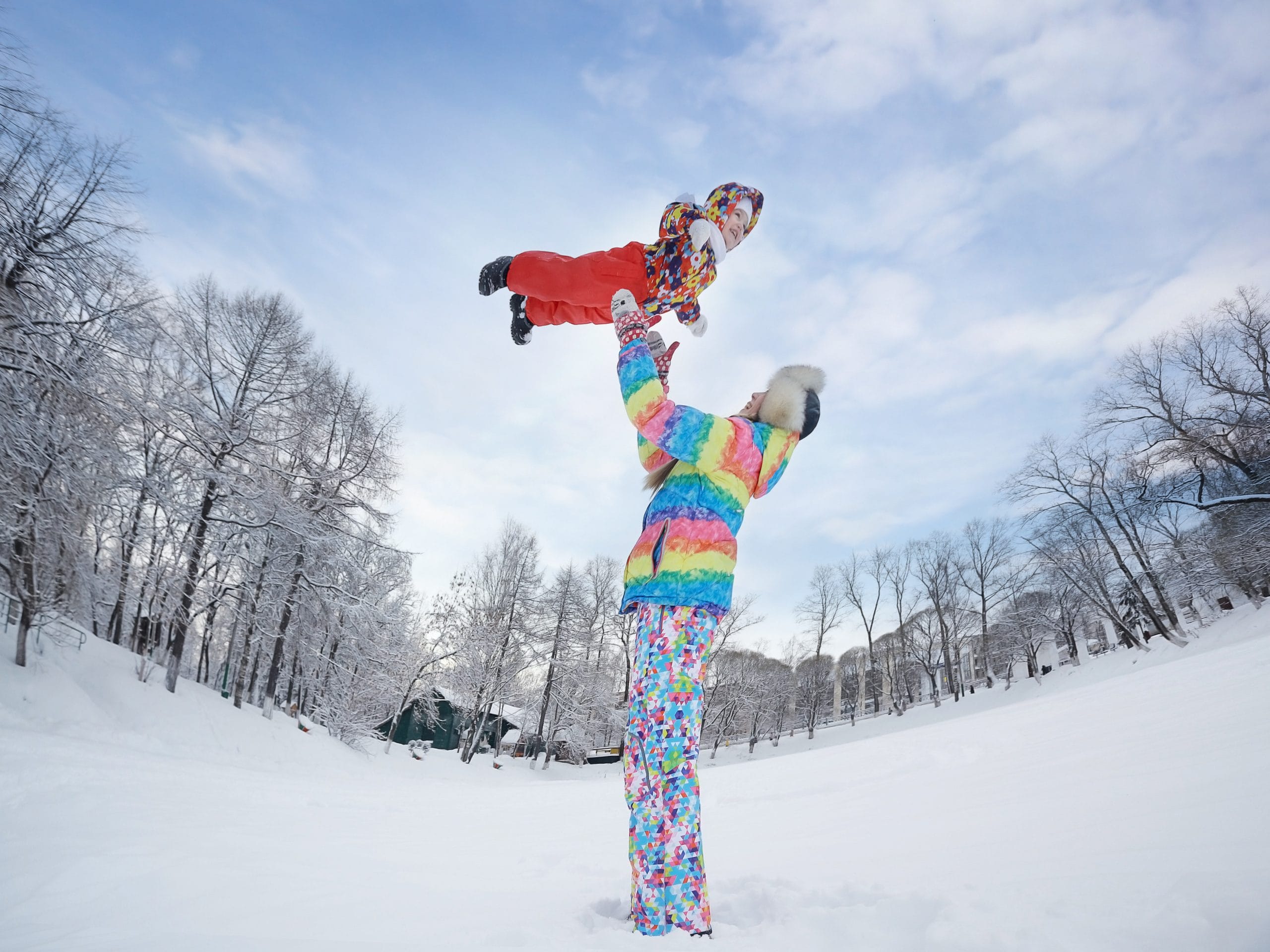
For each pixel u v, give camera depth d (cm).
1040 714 886
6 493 1320
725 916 207
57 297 1384
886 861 242
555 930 189
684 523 232
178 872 255
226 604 2178
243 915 205
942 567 4900
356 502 2517
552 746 4200
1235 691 578
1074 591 3838
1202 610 3388
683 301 295
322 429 2489
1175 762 311
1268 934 112
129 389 1525
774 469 248
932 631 5031
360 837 439
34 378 1364
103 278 1459
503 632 3866
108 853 280
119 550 1812
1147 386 3078
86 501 1481
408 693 3647
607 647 4450
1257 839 167
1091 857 184
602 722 4422
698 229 283
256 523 2097
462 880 290
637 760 217
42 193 1354
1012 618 4378
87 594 1686
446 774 2973
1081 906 142
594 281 281
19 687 1448
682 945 170
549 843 449
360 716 2947
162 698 1850
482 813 716
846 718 5894
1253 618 2789
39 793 499
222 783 845
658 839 204
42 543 1474
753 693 5094
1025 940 130
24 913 210
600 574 4566
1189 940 118
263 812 559
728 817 511
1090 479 3388
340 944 169
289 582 2283
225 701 2214
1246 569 2878
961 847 240
